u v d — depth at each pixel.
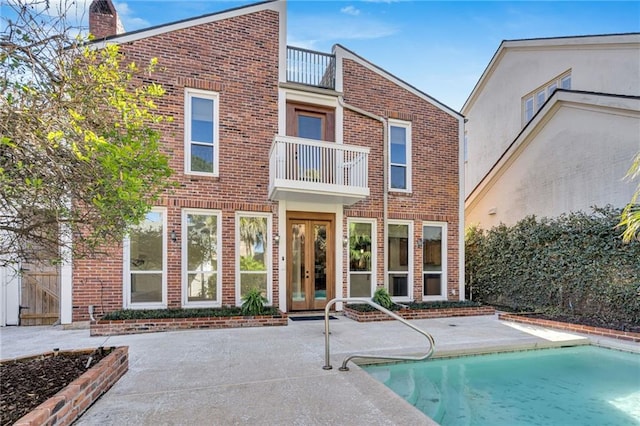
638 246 6.93
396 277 9.38
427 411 3.87
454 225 10.01
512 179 11.16
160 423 2.93
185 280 7.45
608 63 9.27
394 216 9.32
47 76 2.81
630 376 4.83
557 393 4.31
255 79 8.18
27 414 2.46
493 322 7.62
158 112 7.35
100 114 3.12
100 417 3.03
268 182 8.13
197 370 4.25
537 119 10.05
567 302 8.30
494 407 3.96
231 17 8.03
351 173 8.15
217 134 7.83
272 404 3.30
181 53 7.59
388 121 9.47
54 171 2.76
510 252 9.99
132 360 4.65
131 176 2.98
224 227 7.73
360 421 2.97
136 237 7.20
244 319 6.84
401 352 5.09
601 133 8.40
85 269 6.82
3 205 2.91
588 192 8.67
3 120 2.47
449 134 10.11
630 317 6.98
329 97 8.82
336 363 4.55
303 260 8.59
